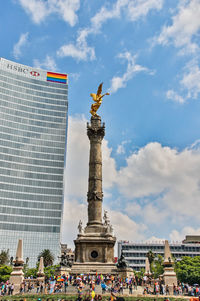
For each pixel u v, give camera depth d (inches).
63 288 1766.7
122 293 1665.8
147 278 2096.5
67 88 7426.2
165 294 1652.3
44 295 1507.1
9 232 5861.2
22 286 1733.5
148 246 6038.4
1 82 6707.7
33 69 7249.0
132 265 5880.9
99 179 2657.5
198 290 1712.6
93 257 2356.1
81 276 1977.1
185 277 3139.8
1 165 6181.1
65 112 7170.3
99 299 1217.4
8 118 6545.3
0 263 4328.3
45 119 6929.1
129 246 6082.7
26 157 6471.5
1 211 5925.2
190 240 6712.6
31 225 6058.1
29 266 5728.3
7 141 6387.8
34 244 5940.0
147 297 1493.6
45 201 6314.0
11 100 6707.7
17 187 6200.8
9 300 1359.5
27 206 6161.4
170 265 1798.7
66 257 2309.3
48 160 6628.9
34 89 7071.9
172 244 6018.7
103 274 2190.0
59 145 6830.7
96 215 2534.5
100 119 2906.0
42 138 6747.1
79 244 2412.6
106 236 2402.8
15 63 7071.9
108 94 2989.7
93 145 2775.6
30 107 6879.9
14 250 5777.6
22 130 6619.1
